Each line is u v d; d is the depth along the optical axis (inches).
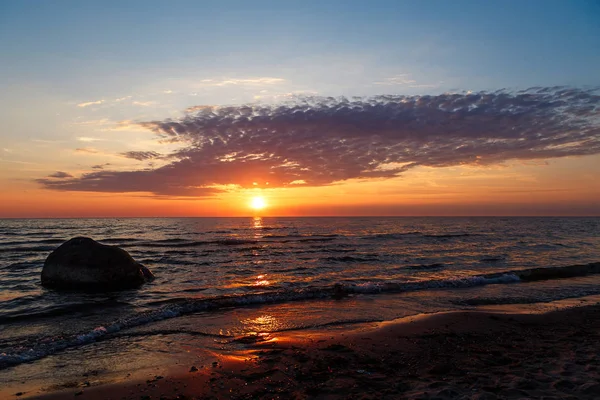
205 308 392.2
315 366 226.1
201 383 203.0
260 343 277.0
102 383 205.9
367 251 1011.9
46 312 377.1
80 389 198.4
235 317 359.3
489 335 295.3
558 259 832.9
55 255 515.8
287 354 249.1
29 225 2647.6
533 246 1137.4
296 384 199.3
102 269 502.0
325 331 312.8
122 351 261.6
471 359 236.5
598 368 210.8
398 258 855.7
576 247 1101.1
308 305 410.0
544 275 599.2
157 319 350.0
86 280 493.7
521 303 423.5
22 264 727.1
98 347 270.8
